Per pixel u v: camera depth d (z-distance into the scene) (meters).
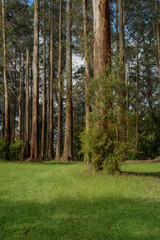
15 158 21.38
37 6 22.14
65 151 23.92
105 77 10.48
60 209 4.96
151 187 7.37
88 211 4.81
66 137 23.97
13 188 7.64
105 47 11.12
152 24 29.86
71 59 24.16
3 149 21.50
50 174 11.00
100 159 10.20
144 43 31.42
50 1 31.77
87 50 17.58
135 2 28.61
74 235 3.63
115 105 10.20
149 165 16.33
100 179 8.39
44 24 31.75
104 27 11.20
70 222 4.20
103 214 4.59
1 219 4.46
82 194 6.15
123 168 13.89
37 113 21.34
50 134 29.88
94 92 10.58
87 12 19.14
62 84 25.58
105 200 5.56
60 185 7.73
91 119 10.52
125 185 7.26
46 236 3.58
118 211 4.76
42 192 6.86
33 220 4.39
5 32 24.58
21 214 4.75
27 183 8.66
